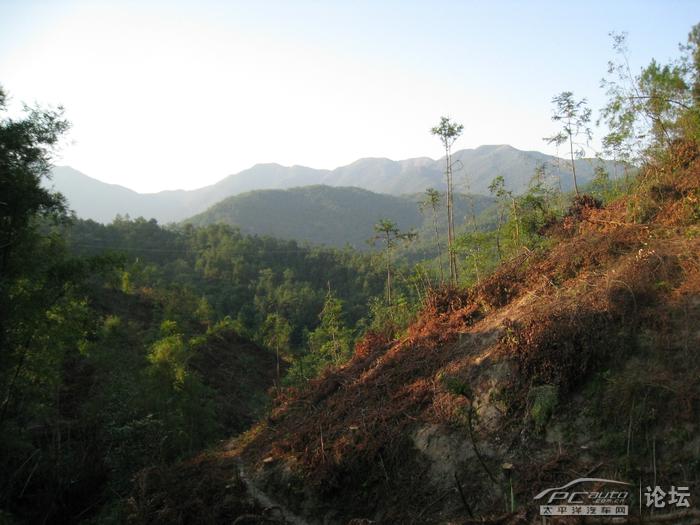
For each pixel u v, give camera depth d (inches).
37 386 417.7
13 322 355.3
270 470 305.6
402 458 254.2
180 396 498.6
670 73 345.1
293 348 1517.0
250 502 284.8
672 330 218.8
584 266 303.0
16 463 397.7
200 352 893.2
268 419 408.8
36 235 383.6
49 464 409.1
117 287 1071.6
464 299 368.8
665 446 187.3
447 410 259.3
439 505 221.8
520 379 239.9
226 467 347.3
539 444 218.1
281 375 1000.2
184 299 1238.9
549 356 233.9
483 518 195.3
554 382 228.5
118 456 442.9
